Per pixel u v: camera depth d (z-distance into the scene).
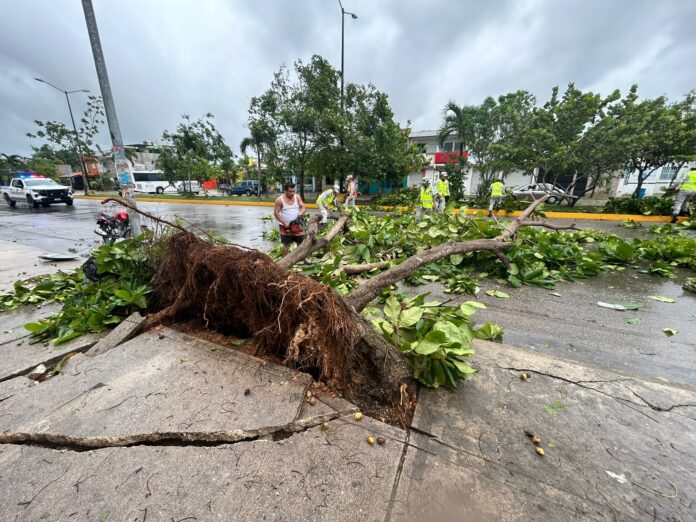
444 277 5.51
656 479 1.64
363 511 1.50
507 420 2.04
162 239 3.61
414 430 1.98
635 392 2.28
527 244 6.25
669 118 14.77
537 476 1.66
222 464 1.75
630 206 13.08
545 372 2.51
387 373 2.21
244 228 11.62
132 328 3.18
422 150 23.16
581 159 15.45
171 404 2.18
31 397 2.30
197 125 29.86
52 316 3.77
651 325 3.64
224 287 2.85
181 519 1.47
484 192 19.38
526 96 18.42
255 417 2.04
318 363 2.37
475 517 1.46
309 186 31.97
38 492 1.62
